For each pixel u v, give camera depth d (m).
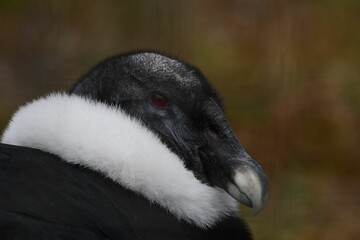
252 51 14.33
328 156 13.34
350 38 14.70
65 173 6.86
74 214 6.57
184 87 7.68
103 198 6.79
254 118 13.16
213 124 7.67
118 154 6.97
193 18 14.51
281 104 13.41
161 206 7.04
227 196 7.60
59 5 14.74
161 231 6.93
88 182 6.86
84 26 14.62
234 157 7.58
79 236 6.46
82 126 7.04
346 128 13.56
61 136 7.03
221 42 14.43
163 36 14.15
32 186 6.65
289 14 14.91
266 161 13.02
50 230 6.41
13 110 12.75
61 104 7.20
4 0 14.79
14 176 6.68
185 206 7.08
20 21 14.57
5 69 13.42
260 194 7.41
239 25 14.63
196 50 14.15
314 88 13.77
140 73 7.71
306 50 14.55
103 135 7.01
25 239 6.32
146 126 7.61
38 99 7.49
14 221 6.37
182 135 7.64
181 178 7.10
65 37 14.43
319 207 12.42
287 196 12.45
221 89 13.52
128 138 7.04
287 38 14.69
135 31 14.42
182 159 7.61
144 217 6.90
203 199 7.17
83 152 6.97
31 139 7.14
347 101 13.74
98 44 14.43
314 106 13.62
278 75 13.84
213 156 7.62
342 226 12.26
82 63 13.58
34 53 14.09
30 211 6.48
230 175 7.52
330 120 13.55
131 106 7.66
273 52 14.42
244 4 14.88
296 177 12.88
